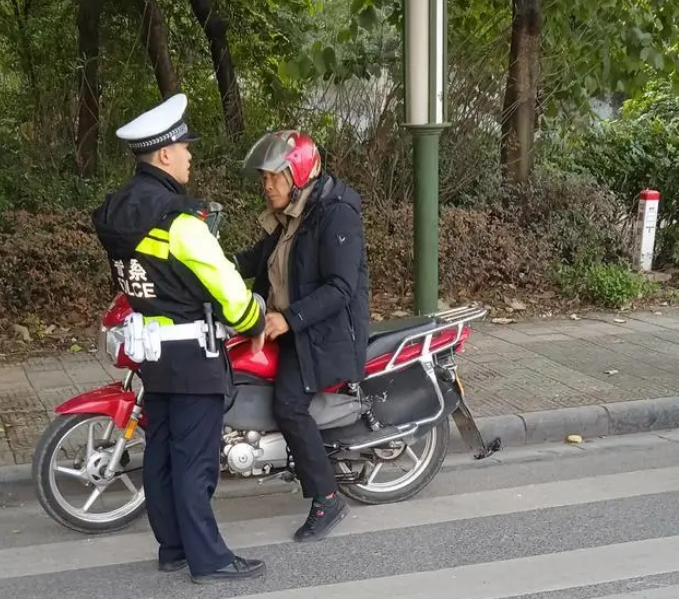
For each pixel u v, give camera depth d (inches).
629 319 328.2
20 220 307.7
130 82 386.6
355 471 182.1
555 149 412.8
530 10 372.2
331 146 373.1
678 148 408.2
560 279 355.6
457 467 207.2
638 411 230.5
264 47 443.8
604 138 416.5
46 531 173.8
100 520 171.2
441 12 219.3
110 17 395.9
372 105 374.3
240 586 149.9
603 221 373.7
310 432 161.9
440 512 181.3
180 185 144.9
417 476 186.2
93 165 362.3
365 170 368.2
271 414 164.1
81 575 154.9
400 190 374.6
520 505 184.9
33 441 204.7
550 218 367.2
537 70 380.2
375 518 178.2
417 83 223.0
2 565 159.0
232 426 162.9
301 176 158.4
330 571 155.5
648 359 274.5
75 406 162.4
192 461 146.5
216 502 187.6
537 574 153.6
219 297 138.9
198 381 142.6
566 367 265.3
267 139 159.5
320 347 158.9
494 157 384.2
